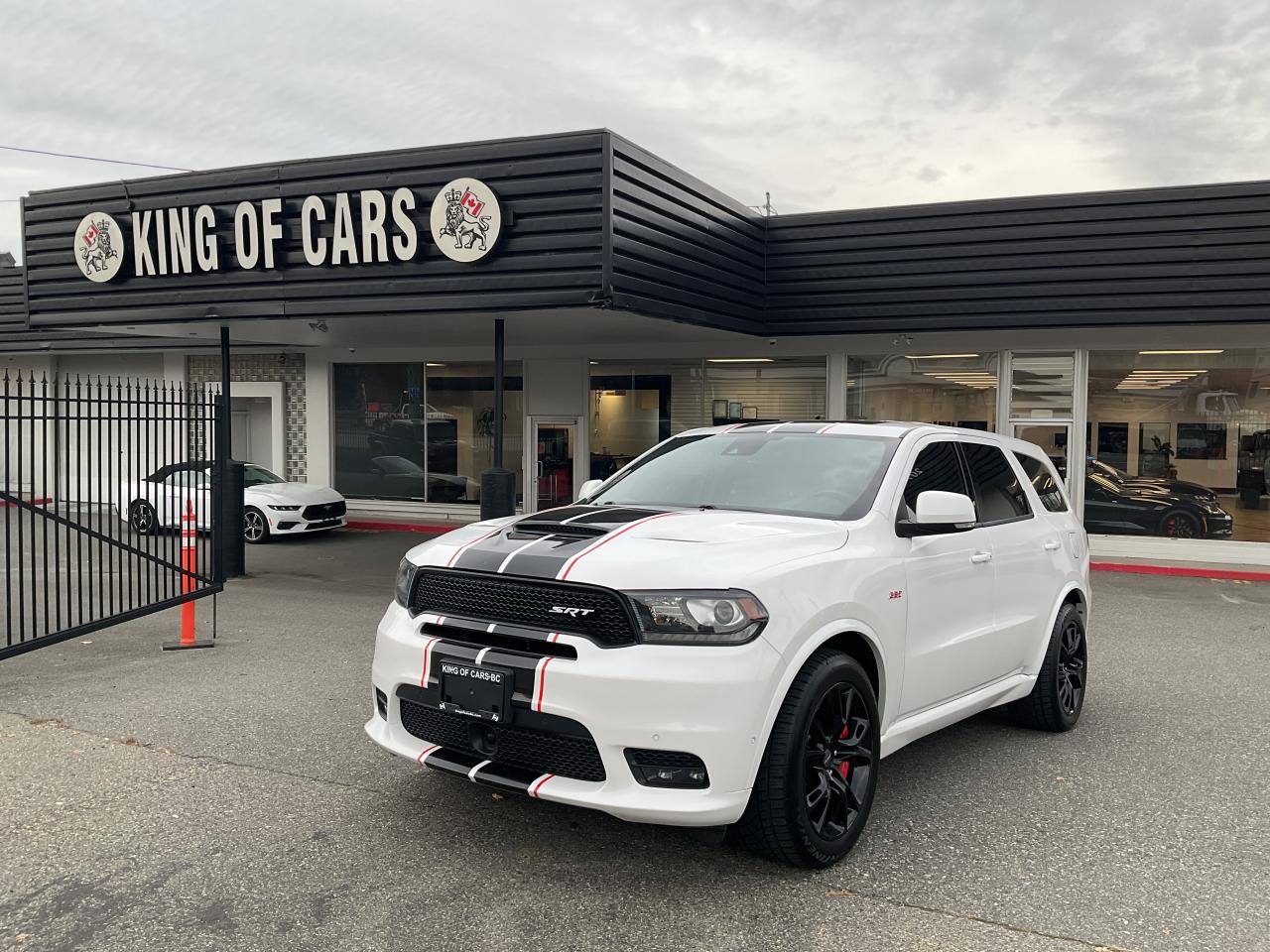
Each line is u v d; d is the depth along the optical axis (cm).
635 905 354
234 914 345
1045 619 569
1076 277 1338
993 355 1491
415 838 411
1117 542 1441
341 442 1964
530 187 979
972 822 440
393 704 409
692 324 1233
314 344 1772
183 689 654
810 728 378
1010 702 569
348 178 1041
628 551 378
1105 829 434
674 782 347
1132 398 1434
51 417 691
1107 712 638
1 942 325
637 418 1719
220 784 473
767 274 1462
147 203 1131
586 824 428
